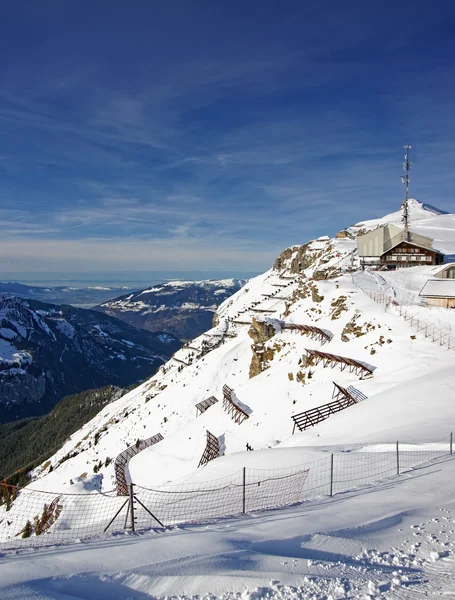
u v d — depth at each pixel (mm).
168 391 84125
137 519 17938
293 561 8930
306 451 23359
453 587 7820
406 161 81375
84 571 8516
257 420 43562
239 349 81812
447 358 37219
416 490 14906
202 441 46812
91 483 53938
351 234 146750
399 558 9227
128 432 77938
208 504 18438
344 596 7477
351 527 11281
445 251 92562
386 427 26734
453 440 21219
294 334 60188
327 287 64688
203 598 7426
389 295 56719
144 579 8094
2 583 7812
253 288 170750
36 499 51281
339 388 38281
